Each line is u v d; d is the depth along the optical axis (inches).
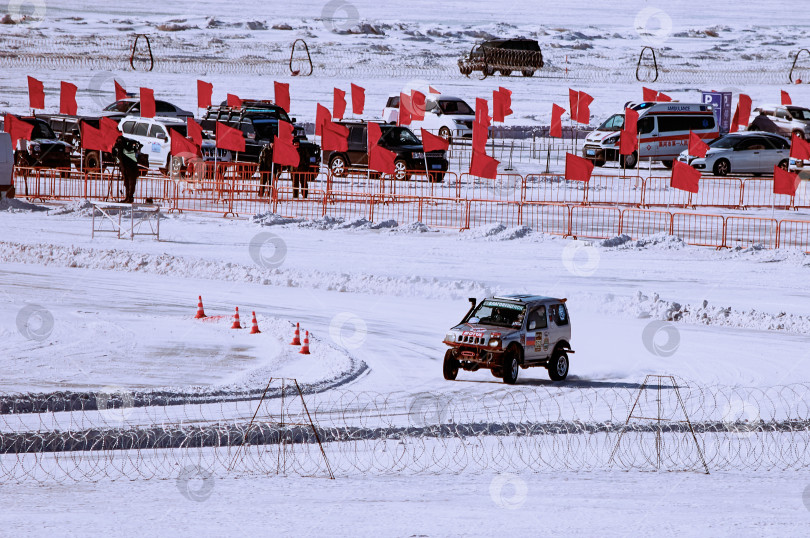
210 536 1054.4
